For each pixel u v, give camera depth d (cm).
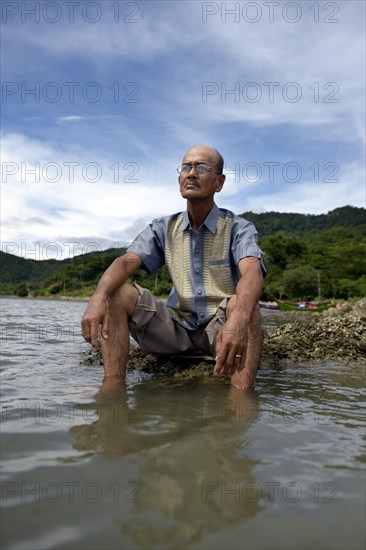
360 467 141
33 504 109
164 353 338
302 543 97
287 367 354
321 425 188
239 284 260
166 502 112
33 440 156
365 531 103
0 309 1753
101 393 237
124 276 289
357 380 301
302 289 7331
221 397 237
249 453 151
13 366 324
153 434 166
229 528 101
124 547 92
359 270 8131
